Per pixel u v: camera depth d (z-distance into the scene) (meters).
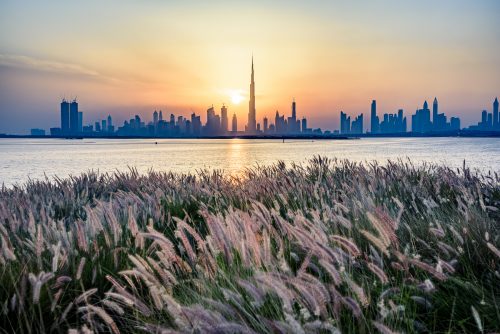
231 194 7.75
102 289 3.65
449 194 7.66
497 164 33.91
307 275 2.45
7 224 5.82
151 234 3.25
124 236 5.04
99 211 5.55
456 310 2.99
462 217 4.92
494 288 3.24
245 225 3.40
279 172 9.88
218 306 2.63
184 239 3.43
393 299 2.94
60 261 3.77
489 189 7.68
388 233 3.13
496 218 5.48
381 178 8.42
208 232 5.70
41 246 3.55
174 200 7.98
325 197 6.86
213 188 8.46
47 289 3.21
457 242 4.04
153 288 2.71
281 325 2.22
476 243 3.94
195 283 3.18
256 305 2.63
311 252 2.86
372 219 3.08
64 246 4.11
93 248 4.20
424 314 3.00
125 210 6.07
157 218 6.16
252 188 8.08
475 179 8.01
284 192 6.77
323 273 3.46
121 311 2.82
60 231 4.32
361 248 3.93
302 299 2.54
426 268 2.82
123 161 51.62
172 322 2.76
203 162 45.28
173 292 3.33
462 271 3.66
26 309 3.19
